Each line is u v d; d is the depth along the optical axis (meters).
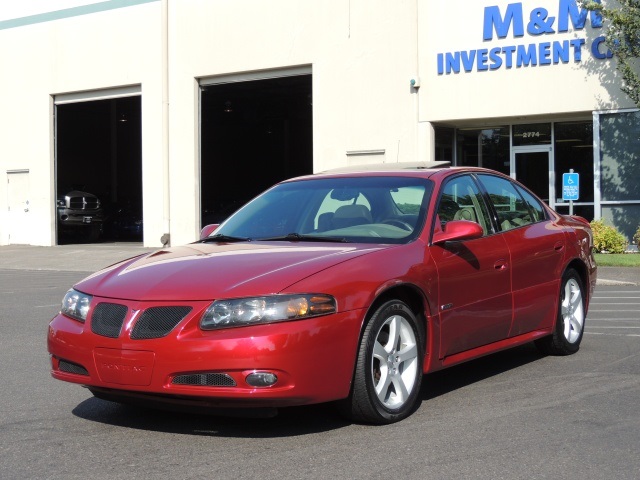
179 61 25.67
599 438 5.20
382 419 5.47
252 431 5.44
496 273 6.59
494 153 22.14
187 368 4.93
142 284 5.37
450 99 21.33
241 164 44.12
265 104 36.88
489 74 20.81
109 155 41.50
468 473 4.55
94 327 5.29
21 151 29.58
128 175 42.28
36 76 29.03
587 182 20.81
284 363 4.91
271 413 5.08
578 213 20.92
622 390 6.47
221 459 4.86
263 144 44.09
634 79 18.62
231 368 4.89
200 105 25.70
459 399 6.23
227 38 24.78
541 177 21.47
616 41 19.03
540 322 7.34
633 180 19.55
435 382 6.84
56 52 28.47
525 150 21.67
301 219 6.52
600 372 7.13
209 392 4.92
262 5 24.09
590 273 8.20
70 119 39.50
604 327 9.71
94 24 27.52
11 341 9.42
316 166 23.38
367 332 5.34
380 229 6.16
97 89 27.72
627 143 19.52
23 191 29.66
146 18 26.39
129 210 34.72
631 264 17.08
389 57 22.12
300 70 23.72
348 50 22.72
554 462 4.73
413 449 4.99
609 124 19.67
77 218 30.17
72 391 6.75
